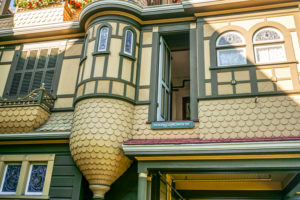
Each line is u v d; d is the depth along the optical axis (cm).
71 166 764
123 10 852
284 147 586
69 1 1073
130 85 798
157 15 864
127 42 843
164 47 916
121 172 731
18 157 801
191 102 766
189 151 638
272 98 701
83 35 970
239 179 902
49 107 880
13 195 753
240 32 788
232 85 736
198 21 829
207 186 947
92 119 728
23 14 1062
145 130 757
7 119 824
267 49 762
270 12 788
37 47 995
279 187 892
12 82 956
